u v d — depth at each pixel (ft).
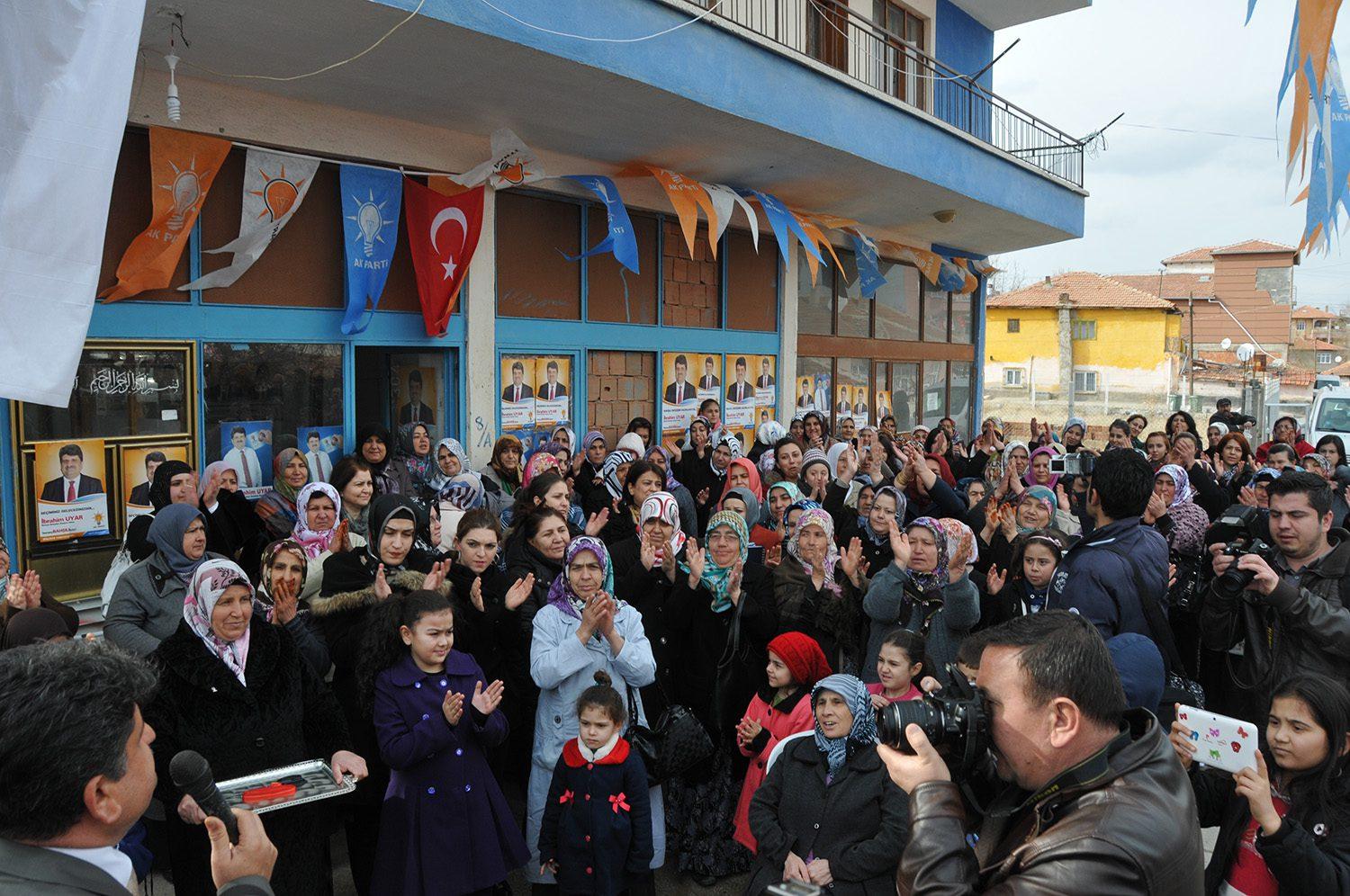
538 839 11.89
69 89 12.19
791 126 26.04
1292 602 10.96
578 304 29.53
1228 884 8.73
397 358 27.20
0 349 11.90
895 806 9.94
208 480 17.67
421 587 13.33
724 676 13.99
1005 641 5.36
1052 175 42.04
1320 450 32.78
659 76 21.81
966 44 45.37
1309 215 14.28
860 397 44.47
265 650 10.44
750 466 23.17
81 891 4.89
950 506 20.07
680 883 13.60
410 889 10.80
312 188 22.25
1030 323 107.55
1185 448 25.89
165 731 9.65
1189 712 8.37
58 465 18.07
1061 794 5.09
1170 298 137.90
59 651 5.27
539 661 12.54
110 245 18.62
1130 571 11.29
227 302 20.67
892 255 44.09
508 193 27.12
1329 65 14.11
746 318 36.63
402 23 17.37
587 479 25.25
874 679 13.80
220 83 19.76
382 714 10.87
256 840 5.89
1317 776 8.50
